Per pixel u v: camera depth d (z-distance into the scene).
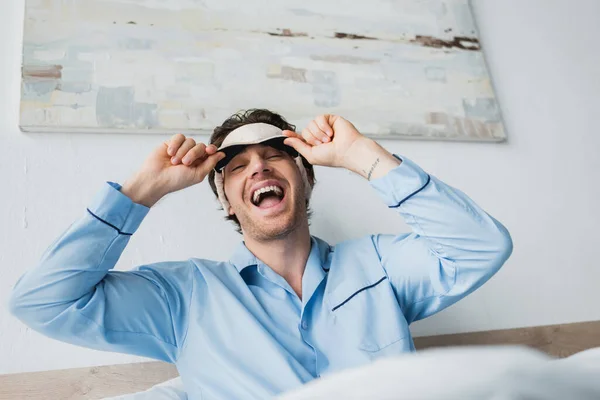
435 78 1.64
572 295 1.52
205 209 1.32
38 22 1.33
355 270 1.05
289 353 0.93
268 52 1.50
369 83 1.56
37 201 1.21
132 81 1.35
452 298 1.02
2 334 1.10
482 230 0.92
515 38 1.84
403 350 0.95
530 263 1.52
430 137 1.55
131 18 1.41
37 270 0.86
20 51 1.33
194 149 0.96
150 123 1.33
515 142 1.67
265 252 1.09
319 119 1.03
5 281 1.14
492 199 1.57
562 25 1.93
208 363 0.93
